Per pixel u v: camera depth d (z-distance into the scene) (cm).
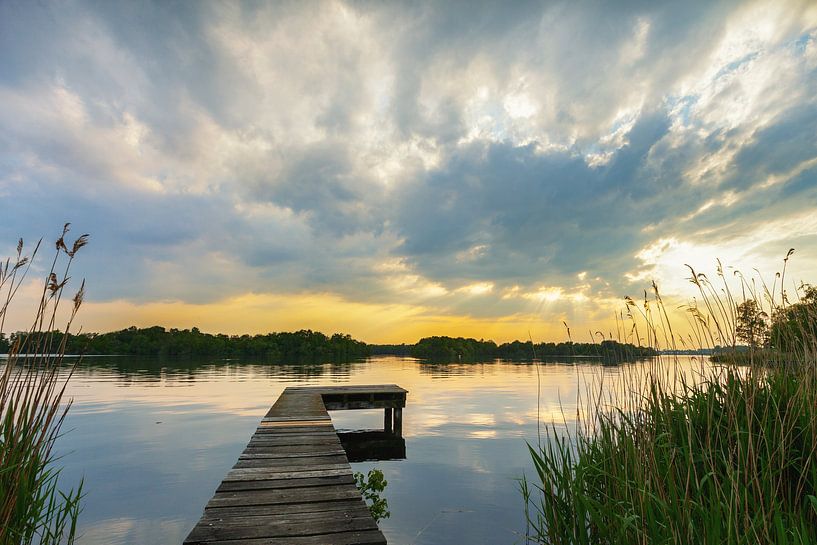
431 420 1576
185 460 970
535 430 1310
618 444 378
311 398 1320
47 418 381
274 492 456
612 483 356
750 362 357
